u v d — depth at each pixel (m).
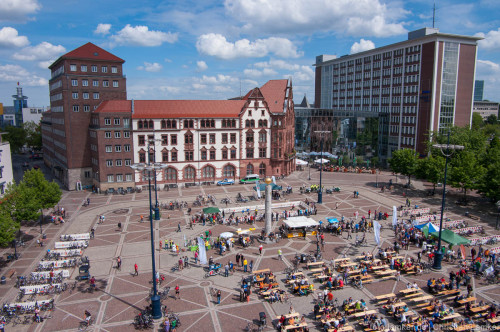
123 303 39.25
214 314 37.06
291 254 52.31
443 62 109.88
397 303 36.84
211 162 100.19
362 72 147.38
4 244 49.22
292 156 114.19
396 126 126.81
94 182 96.56
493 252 50.09
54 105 114.06
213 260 50.41
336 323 33.59
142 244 56.84
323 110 130.12
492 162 86.25
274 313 37.28
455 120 115.38
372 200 82.06
